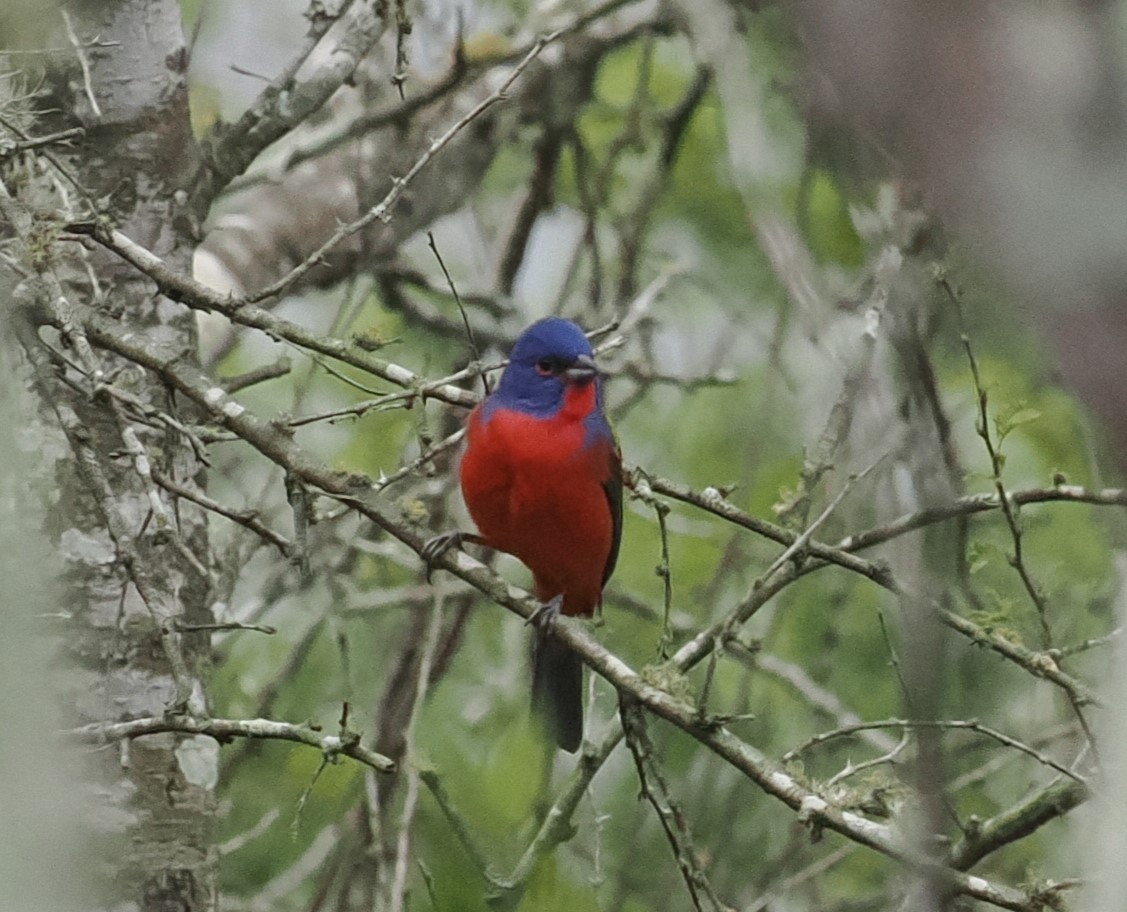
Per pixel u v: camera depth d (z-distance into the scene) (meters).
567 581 10.63
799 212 11.90
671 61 16.86
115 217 9.83
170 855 9.16
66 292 8.52
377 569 15.33
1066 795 7.95
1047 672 7.82
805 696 12.32
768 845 13.49
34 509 8.95
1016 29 2.55
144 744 9.20
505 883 10.37
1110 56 2.53
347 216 14.51
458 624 13.55
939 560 6.16
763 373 15.65
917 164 2.63
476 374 8.56
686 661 9.30
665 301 16.36
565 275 16.70
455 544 8.45
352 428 14.45
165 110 10.02
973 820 8.14
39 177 9.43
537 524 10.22
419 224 14.95
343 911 12.56
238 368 15.35
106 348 8.21
